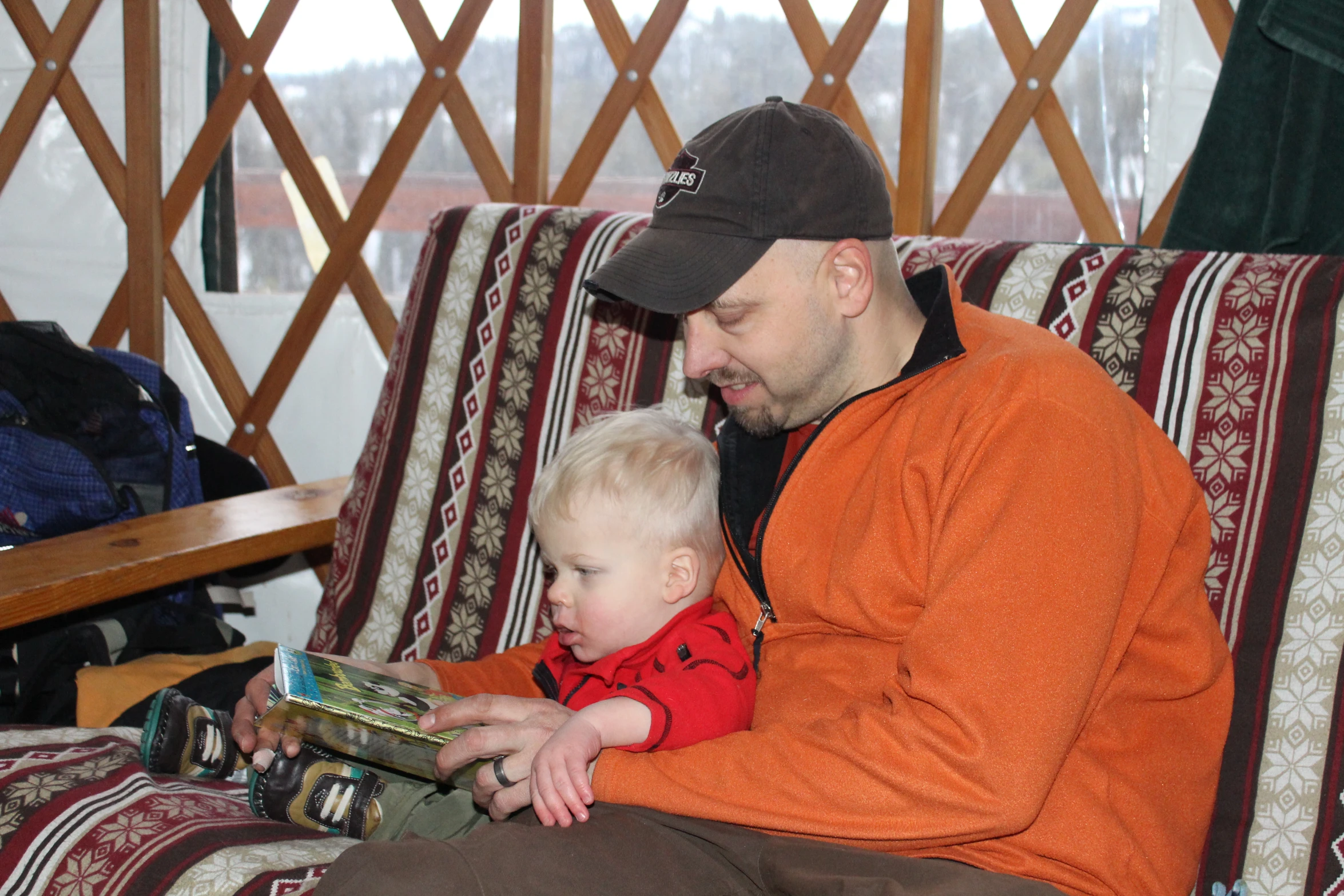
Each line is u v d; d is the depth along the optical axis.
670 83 1.94
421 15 1.96
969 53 1.79
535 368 1.40
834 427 0.98
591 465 1.14
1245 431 1.04
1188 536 0.94
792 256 0.93
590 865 0.82
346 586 1.50
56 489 1.62
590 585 1.14
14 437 1.62
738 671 1.04
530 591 1.38
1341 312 1.01
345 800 1.05
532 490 1.29
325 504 1.60
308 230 2.17
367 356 2.17
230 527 1.46
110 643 1.57
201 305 2.19
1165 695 0.93
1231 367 1.05
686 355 0.99
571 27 1.98
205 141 2.08
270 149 2.15
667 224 0.97
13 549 1.35
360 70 2.09
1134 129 1.72
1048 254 1.18
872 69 1.83
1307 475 1.01
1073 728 0.79
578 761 0.88
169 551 1.35
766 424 1.02
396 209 2.12
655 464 1.14
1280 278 1.05
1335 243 1.33
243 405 2.21
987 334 0.95
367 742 1.00
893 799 0.80
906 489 0.92
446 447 1.45
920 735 0.80
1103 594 0.80
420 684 1.19
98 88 2.13
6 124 2.13
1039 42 1.70
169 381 1.85
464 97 1.98
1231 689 0.97
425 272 1.51
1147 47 1.69
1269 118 1.35
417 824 1.03
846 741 0.84
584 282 1.00
